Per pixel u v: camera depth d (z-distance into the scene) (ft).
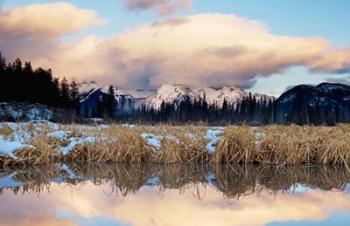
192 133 37.96
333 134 35.40
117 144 34.71
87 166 32.32
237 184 25.38
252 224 15.67
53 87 154.51
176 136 35.91
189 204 19.21
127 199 20.30
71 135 38.45
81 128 41.96
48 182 25.64
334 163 32.83
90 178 27.37
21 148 32.37
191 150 34.53
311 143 33.99
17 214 16.92
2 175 28.17
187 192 22.47
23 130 39.27
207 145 35.14
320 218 16.44
